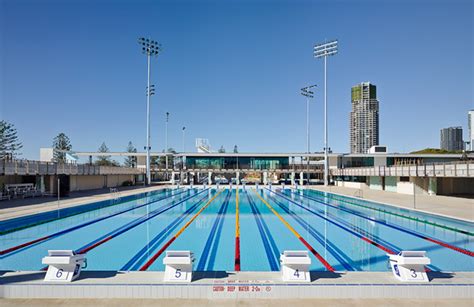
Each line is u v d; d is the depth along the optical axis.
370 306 4.80
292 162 44.59
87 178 29.91
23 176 23.30
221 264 7.90
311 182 46.75
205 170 43.59
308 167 41.72
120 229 12.18
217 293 5.12
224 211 17.14
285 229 12.20
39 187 23.25
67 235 11.13
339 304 4.86
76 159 38.03
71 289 5.12
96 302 4.95
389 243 10.02
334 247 9.55
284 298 5.08
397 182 27.58
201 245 9.78
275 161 44.69
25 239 10.53
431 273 5.75
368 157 43.97
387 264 7.89
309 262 5.34
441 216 13.92
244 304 4.87
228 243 10.02
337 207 18.81
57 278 5.35
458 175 18.94
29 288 5.13
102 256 8.63
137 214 15.93
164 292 5.13
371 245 9.78
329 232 11.64
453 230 11.86
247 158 44.94
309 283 5.21
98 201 19.33
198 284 5.18
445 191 24.80
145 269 7.57
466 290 5.11
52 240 10.41
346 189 33.06
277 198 24.55
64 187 21.58
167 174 55.75
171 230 12.00
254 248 9.41
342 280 5.36
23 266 7.70
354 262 8.06
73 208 16.56
